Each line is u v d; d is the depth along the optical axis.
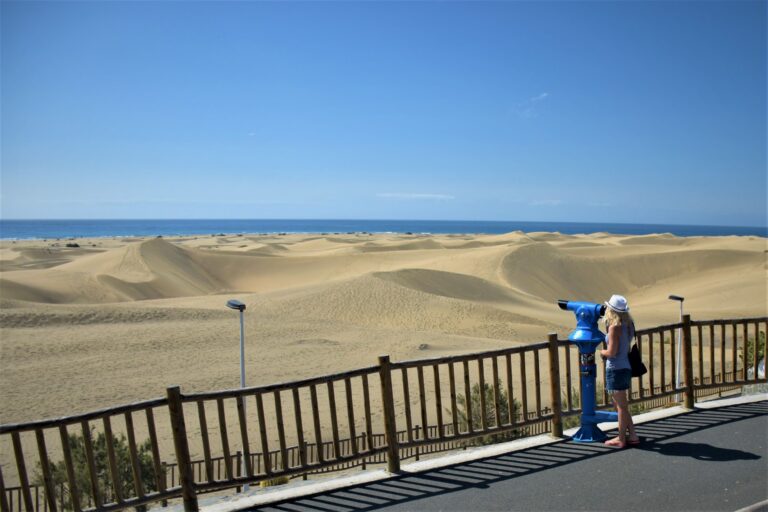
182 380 19.80
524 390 7.29
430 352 24.78
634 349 7.03
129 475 10.95
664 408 8.98
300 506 5.64
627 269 68.56
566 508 5.41
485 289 49.50
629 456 6.64
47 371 20.73
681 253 70.50
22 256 80.44
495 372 7.12
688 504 5.43
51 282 51.31
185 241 130.25
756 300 45.56
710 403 8.61
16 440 5.12
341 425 15.30
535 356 7.38
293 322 31.88
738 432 7.37
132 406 5.52
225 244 116.06
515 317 37.22
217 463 12.95
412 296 40.56
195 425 15.39
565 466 6.41
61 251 89.81
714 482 5.89
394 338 27.81
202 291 61.59
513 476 6.18
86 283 52.25
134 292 53.41
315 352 24.48
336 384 19.42
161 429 15.11
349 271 72.19
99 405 17.09
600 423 7.90
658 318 39.16
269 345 25.84
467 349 25.80
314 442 14.02
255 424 15.48
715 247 77.75
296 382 6.12
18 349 23.66
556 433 7.34
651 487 5.80
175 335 27.19
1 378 19.69
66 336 26.25
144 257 64.62
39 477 11.01
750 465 6.30
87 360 22.45
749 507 5.29
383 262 74.25
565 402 15.19
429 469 6.45
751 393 9.59
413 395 17.98
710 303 46.62
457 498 5.70
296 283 70.19
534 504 5.51
